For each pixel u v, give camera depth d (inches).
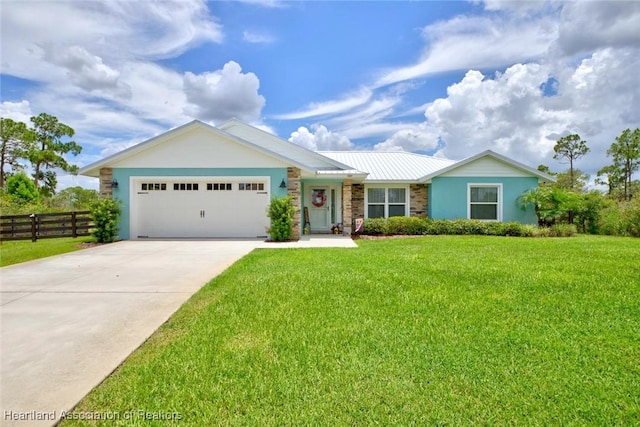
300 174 602.2
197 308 213.5
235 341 163.5
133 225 593.0
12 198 1118.4
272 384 126.3
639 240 549.6
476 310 201.8
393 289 245.8
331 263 345.1
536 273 287.4
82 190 1391.5
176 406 114.2
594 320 184.7
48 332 178.1
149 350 156.5
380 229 664.4
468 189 695.7
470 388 122.6
